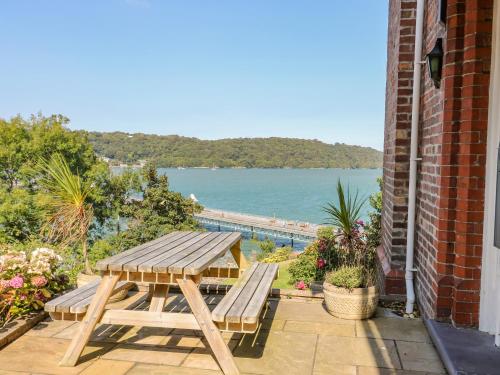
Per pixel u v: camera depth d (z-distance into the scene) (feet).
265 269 12.72
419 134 13.82
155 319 9.16
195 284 8.84
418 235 13.56
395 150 14.73
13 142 67.97
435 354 9.70
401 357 9.56
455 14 9.98
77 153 71.87
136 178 69.46
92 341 10.52
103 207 68.59
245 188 366.63
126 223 67.10
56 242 18.94
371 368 9.02
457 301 10.22
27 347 10.14
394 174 14.74
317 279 17.93
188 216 65.51
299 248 115.65
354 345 10.25
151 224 61.21
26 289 11.44
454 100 10.14
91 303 9.18
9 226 60.18
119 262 8.98
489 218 9.70
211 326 8.71
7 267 11.81
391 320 12.06
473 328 10.18
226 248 11.17
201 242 11.98
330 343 10.37
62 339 10.64
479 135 9.83
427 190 12.32
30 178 65.16
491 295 9.82
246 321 8.32
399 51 14.62
